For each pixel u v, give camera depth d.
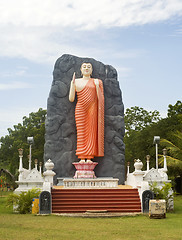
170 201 25.14
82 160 32.69
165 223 18.61
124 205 23.47
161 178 26.22
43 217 20.78
